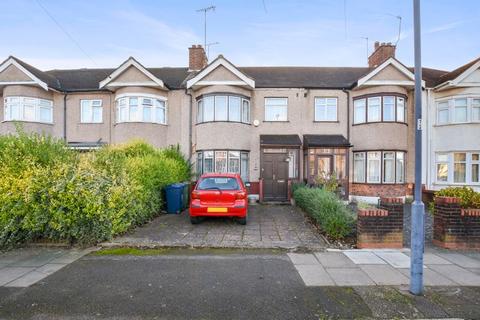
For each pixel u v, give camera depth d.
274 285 4.29
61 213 6.01
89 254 5.73
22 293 4.02
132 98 14.84
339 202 7.57
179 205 10.12
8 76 14.84
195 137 14.88
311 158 13.86
